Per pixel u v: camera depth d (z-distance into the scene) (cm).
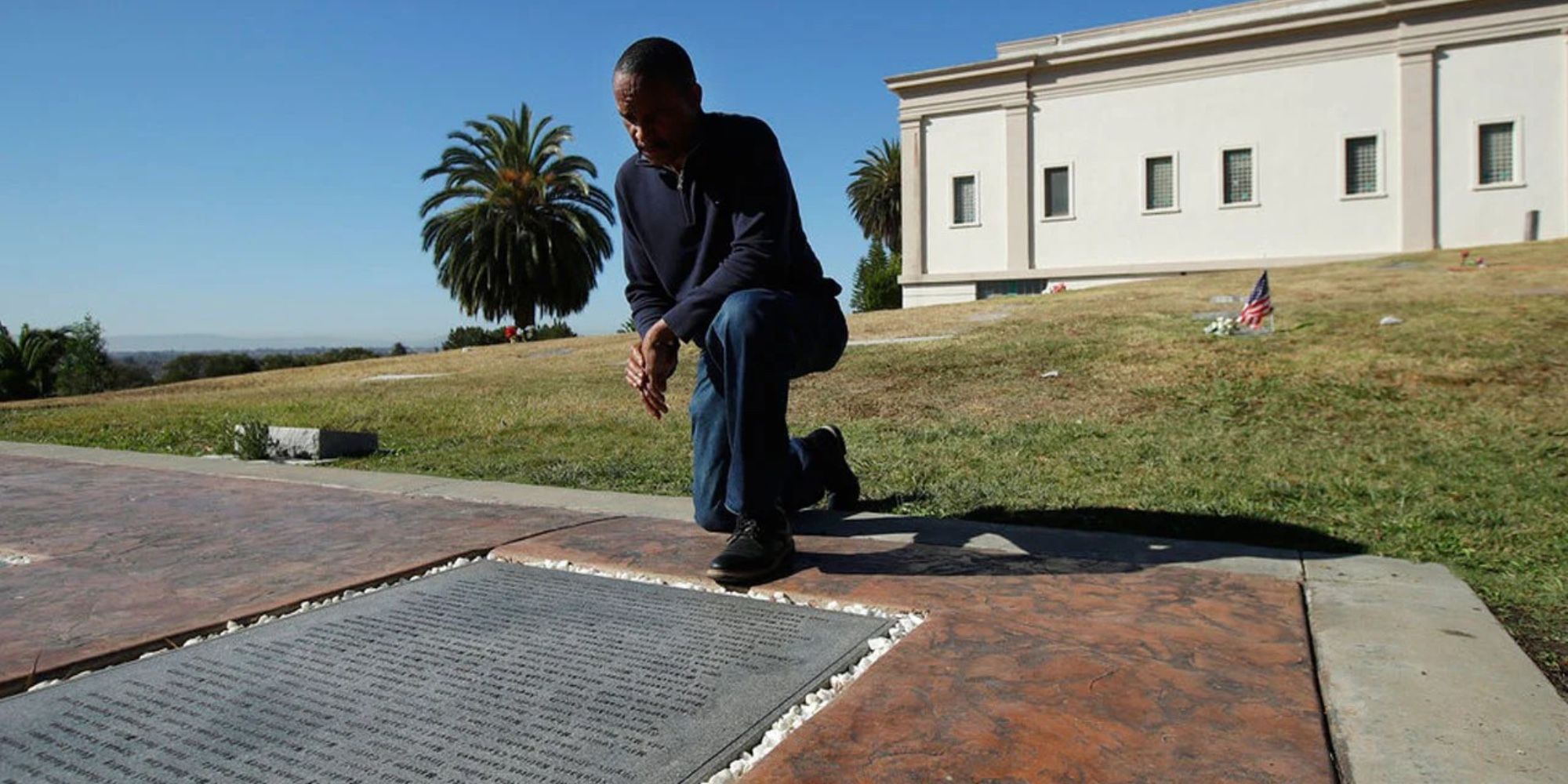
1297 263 2792
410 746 145
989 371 780
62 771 139
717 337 233
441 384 1094
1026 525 304
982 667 169
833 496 323
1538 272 1419
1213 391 617
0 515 335
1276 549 259
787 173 245
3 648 187
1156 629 189
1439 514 311
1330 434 477
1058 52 3030
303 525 310
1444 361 661
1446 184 2634
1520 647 185
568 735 148
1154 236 2964
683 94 228
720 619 204
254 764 140
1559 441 435
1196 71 2888
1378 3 2642
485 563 257
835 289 269
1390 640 184
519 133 3931
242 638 196
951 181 3244
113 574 247
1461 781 129
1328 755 136
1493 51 2570
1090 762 134
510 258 3778
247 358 3459
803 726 147
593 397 807
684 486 397
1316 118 2758
